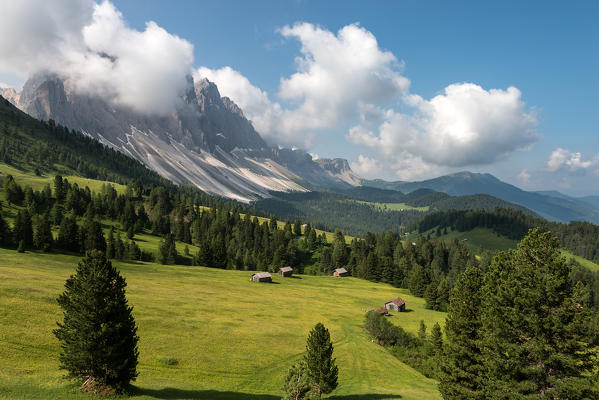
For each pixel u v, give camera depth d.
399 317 106.06
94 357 33.72
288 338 72.06
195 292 101.25
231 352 60.16
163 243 158.00
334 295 129.38
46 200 181.62
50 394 33.88
